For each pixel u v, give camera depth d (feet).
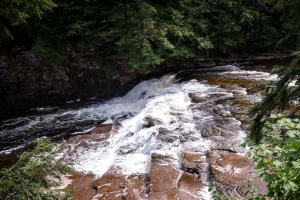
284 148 8.04
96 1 46.34
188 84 40.27
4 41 45.55
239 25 54.44
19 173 10.86
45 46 44.52
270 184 7.37
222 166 19.51
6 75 47.67
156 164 21.68
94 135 32.55
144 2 43.42
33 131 37.96
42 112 46.03
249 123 25.93
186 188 18.56
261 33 56.85
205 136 24.27
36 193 10.77
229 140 23.18
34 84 49.55
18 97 49.06
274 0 17.52
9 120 42.57
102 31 46.50
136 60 42.32
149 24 40.88
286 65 47.60
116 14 43.42
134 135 29.99
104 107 46.83
